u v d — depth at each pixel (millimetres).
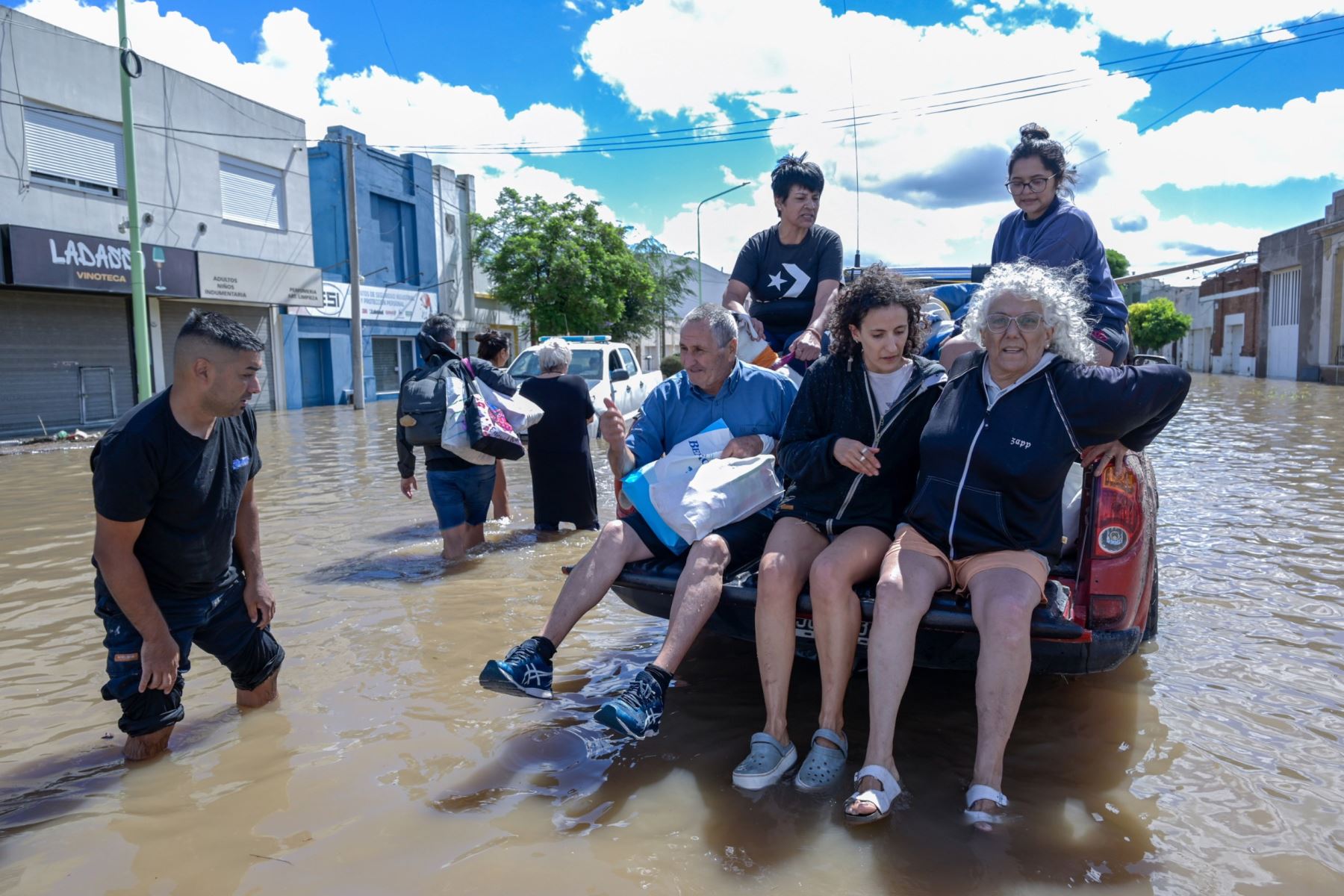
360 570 5586
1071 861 2352
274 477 9820
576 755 3047
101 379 18688
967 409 3021
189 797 2771
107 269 17906
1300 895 2182
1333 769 2844
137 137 18984
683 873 2322
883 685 2760
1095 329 4023
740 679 3811
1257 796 2682
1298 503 7199
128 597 2824
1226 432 12656
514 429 5949
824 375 3324
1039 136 4195
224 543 3135
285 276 23094
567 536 6645
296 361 24531
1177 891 2213
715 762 3010
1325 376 29547
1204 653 3889
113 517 2766
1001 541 2916
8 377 16875
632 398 13211
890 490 3254
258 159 22328
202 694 3645
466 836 2523
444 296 32438
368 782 2855
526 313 33688
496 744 3133
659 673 2980
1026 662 2697
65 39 17344
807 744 3164
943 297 5172
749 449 3672
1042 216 4289
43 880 2342
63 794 2801
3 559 6145
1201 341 45375
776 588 3027
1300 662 3770
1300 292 31781
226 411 2900
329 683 3707
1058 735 3137
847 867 2344
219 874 2350
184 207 20250
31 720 3418
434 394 5707
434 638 4254
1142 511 3158
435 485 5852
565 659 4016
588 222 32938
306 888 2283
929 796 2738
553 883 2285
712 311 3766
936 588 2938
